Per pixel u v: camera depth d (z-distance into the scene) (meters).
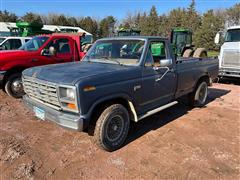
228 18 64.69
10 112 6.36
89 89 3.89
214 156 4.33
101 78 4.06
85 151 4.42
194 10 63.12
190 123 5.86
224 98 8.37
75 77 3.97
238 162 4.15
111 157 4.24
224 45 11.32
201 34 47.09
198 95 6.97
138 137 5.03
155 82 5.09
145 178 3.68
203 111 6.80
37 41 8.27
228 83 11.75
